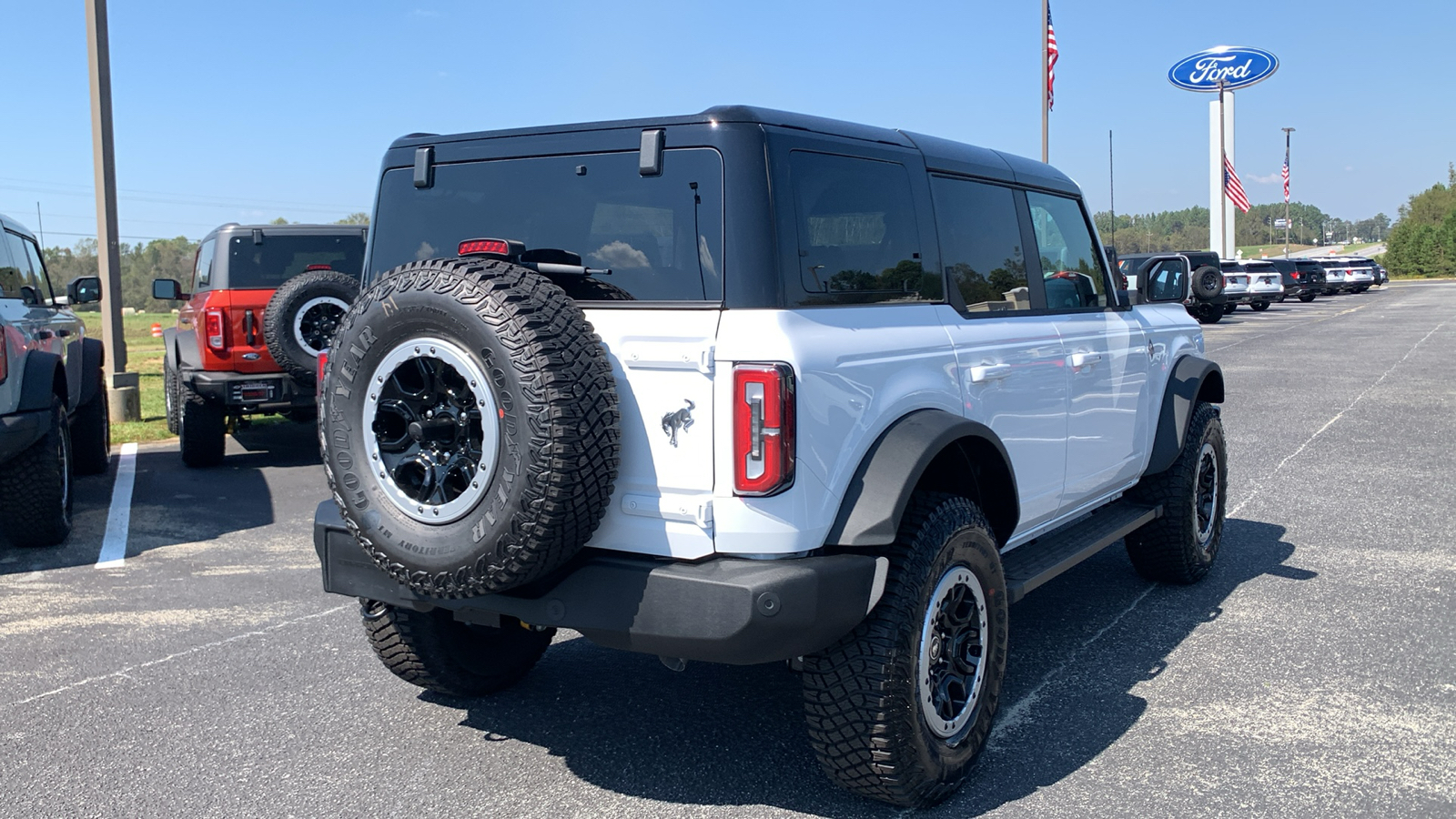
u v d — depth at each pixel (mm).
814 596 2936
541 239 3441
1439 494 8008
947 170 3988
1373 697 4215
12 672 4625
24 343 6461
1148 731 3922
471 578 2947
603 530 3125
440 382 2994
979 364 3793
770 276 3043
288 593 5820
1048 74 23203
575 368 2828
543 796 3455
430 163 3721
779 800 3420
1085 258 5074
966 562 3420
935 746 3297
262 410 9695
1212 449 5836
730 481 2945
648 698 4285
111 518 7750
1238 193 48250
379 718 4109
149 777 3613
